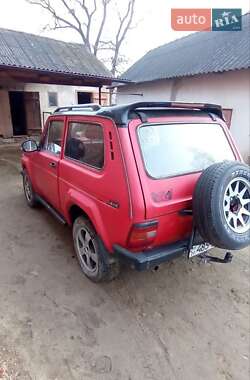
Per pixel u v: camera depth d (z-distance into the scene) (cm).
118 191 209
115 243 228
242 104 918
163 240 222
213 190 200
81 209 275
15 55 1058
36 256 331
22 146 389
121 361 200
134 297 267
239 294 273
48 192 369
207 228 205
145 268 212
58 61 1160
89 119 250
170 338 221
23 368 191
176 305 258
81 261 298
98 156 239
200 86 1065
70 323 232
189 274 304
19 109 1435
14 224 414
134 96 1488
